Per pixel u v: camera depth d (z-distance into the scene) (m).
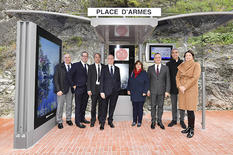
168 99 6.17
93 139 2.97
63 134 3.24
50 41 3.46
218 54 6.59
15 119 2.55
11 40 6.43
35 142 2.80
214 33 6.87
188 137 3.10
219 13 3.29
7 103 5.30
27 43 2.58
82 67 3.73
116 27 3.61
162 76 3.52
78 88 3.65
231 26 6.85
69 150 2.51
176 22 3.85
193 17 3.54
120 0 7.41
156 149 2.57
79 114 3.68
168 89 3.48
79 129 3.56
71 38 6.36
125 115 4.39
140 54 4.90
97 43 6.42
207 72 6.39
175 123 3.90
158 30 4.44
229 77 6.33
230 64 6.35
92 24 3.39
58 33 4.80
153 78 3.57
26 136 2.56
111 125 3.73
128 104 4.39
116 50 4.63
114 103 3.66
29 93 2.58
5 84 5.56
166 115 5.23
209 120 4.55
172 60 3.82
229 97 6.18
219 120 4.55
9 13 3.52
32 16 3.69
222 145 2.76
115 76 3.54
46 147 2.62
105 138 3.03
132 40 4.80
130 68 4.62
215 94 6.23
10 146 2.67
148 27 3.51
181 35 4.87
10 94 5.44
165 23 3.92
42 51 3.07
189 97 3.12
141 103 3.73
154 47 5.15
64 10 7.25
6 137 3.14
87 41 6.44
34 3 7.10
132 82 3.71
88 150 2.51
